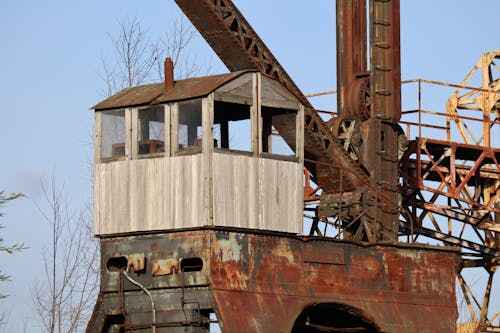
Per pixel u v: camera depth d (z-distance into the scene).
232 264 34.25
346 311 36.88
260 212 35.06
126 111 35.50
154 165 34.88
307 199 43.00
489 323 47.28
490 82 49.84
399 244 38.19
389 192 41.31
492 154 45.53
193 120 34.50
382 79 41.69
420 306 38.34
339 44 42.50
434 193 45.12
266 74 36.12
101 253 35.38
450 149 44.97
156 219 34.66
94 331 35.25
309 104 39.72
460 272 47.50
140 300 34.72
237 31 38.97
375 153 41.16
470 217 45.78
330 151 40.25
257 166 35.19
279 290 35.12
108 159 35.62
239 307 33.97
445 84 44.91
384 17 41.84
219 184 34.25
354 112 41.66
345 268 36.88
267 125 36.06
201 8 38.25
